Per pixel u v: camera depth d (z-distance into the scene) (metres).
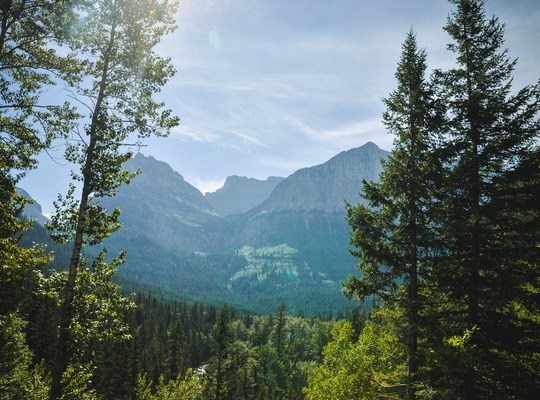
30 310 36.25
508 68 14.34
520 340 12.70
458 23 15.54
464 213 13.63
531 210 12.80
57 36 12.43
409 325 14.05
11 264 10.34
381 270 15.72
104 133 12.14
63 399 10.59
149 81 13.42
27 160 11.89
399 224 15.61
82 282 11.39
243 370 53.38
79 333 10.84
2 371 18.62
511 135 13.45
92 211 11.90
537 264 12.63
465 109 14.48
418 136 15.38
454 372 11.41
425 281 15.28
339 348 24.38
